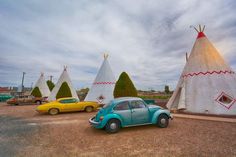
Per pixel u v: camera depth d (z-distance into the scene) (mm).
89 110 13992
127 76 14758
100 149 4883
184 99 12734
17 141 5836
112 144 5312
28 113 13703
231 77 12047
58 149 4945
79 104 13641
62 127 8047
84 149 4910
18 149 4992
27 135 6648
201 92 12094
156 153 4441
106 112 6930
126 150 4734
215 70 12266
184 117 9977
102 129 7469
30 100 23219
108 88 18844
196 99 12148
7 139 6102
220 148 4699
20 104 22562
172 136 6012
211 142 5234
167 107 14258
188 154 4320
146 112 7332
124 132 6824
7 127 8180
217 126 7504
